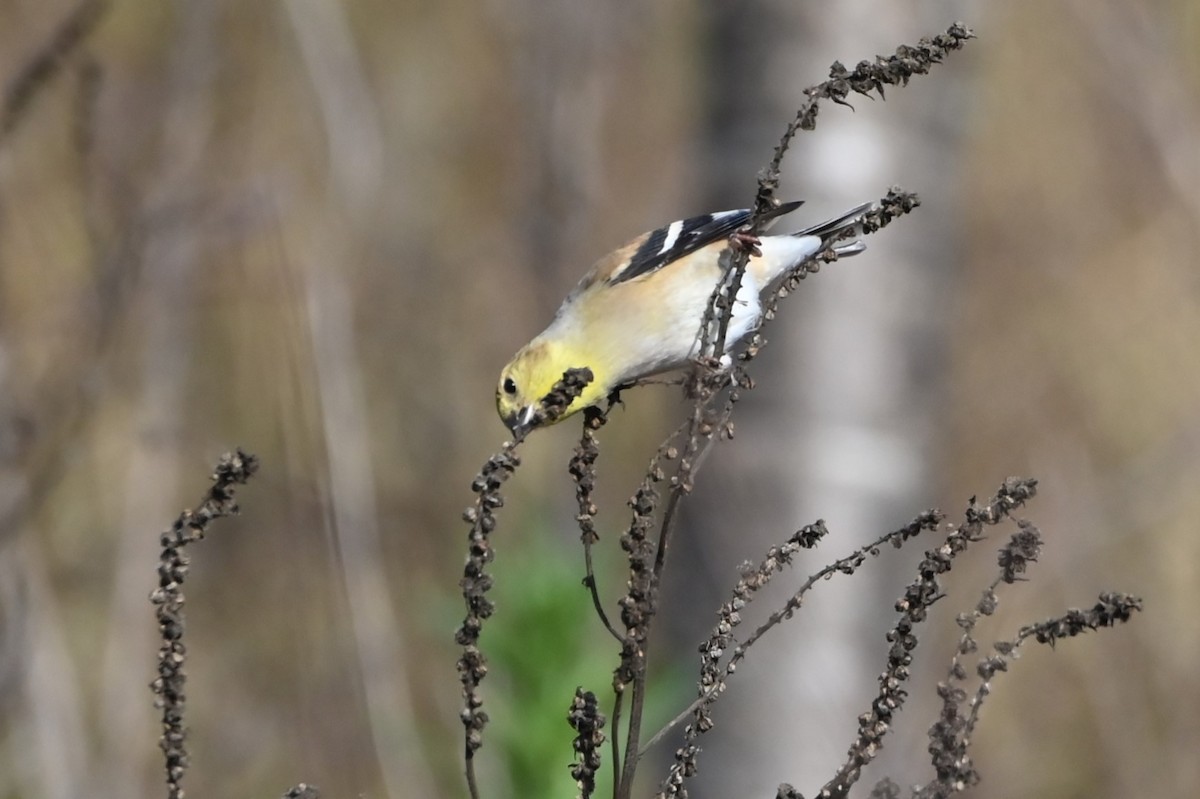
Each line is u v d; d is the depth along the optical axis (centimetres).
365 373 1716
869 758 456
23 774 1029
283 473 1393
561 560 983
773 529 1111
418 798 1101
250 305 1438
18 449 1048
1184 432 1609
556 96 1723
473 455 1712
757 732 1087
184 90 1294
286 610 1412
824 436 1113
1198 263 1722
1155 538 1540
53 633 1066
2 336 1073
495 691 923
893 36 1149
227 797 1291
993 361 1722
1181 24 1752
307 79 1622
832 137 1139
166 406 1206
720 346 504
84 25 1059
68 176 1221
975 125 1508
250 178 1307
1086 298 1753
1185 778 1416
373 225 1723
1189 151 1658
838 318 1128
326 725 1267
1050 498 1573
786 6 1149
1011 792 1440
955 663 454
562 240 1720
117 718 1140
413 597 1500
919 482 1149
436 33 1923
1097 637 1495
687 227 859
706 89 1199
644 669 454
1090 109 1816
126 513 1192
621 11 1797
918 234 1151
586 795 462
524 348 863
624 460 1638
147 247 1171
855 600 1102
